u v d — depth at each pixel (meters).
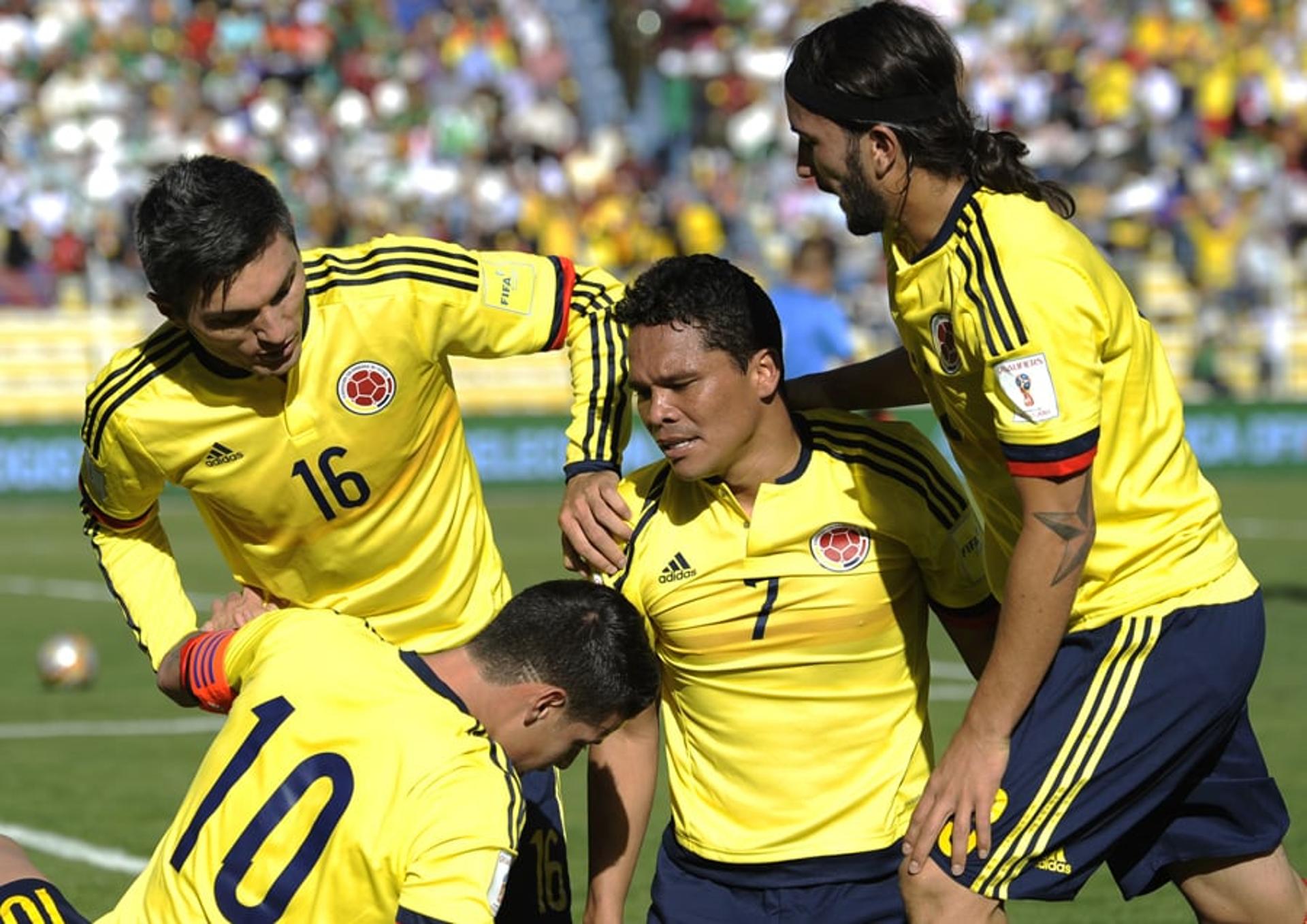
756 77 103.56
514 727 12.68
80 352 73.88
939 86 12.89
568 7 108.19
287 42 92.88
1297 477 79.25
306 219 80.88
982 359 12.88
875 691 14.30
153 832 24.58
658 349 13.48
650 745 14.88
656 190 94.62
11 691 35.59
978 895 13.43
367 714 12.30
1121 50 101.88
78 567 55.28
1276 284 86.25
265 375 14.29
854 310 79.00
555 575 49.56
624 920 20.89
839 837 14.31
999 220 12.82
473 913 11.70
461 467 16.03
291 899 12.05
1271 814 14.80
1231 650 13.73
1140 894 15.07
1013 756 13.55
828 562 14.04
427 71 95.44
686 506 14.35
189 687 13.63
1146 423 13.54
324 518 15.30
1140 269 86.00
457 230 84.56
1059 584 12.79
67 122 82.06
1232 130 99.81
